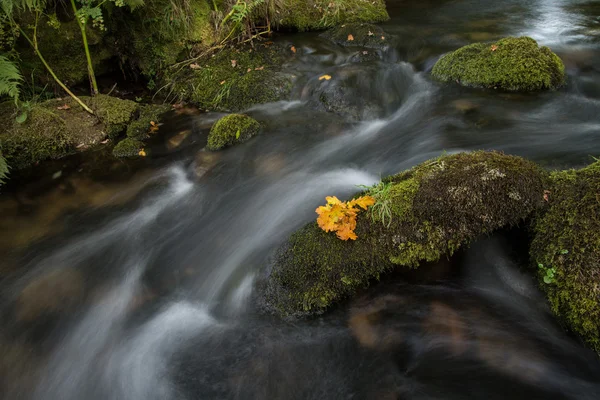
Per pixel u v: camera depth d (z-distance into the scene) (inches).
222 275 151.5
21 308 144.0
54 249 168.2
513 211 131.1
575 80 234.5
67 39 245.6
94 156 220.4
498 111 218.5
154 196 195.0
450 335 119.9
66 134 220.8
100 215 185.9
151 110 253.6
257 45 298.4
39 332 136.6
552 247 122.0
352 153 209.0
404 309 127.5
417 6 371.9
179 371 121.8
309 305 128.5
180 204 189.6
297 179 195.5
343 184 187.0
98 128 230.1
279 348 124.1
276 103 253.1
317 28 323.0
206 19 284.4
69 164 215.8
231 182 199.0
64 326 138.3
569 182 131.4
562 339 114.1
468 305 126.3
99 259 163.2
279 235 161.5
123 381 121.6
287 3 320.8
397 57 284.0
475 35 299.6
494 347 115.7
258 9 306.2
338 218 131.6
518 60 230.4
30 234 176.1
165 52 273.3
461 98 233.1
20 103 223.5
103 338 134.2
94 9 214.2
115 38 268.1
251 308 135.6
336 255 131.0
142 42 270.2
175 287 150.9
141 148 223.0
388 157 201.3
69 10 244.1
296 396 112.8
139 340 132.3
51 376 124.6
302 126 232.4
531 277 126.5
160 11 265.6
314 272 131.3
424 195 132.3
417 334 121.5
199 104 258.1
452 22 328.5
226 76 263.3
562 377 107.8
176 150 223.5
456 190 130.3
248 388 115.7
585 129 196.5
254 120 228.8
